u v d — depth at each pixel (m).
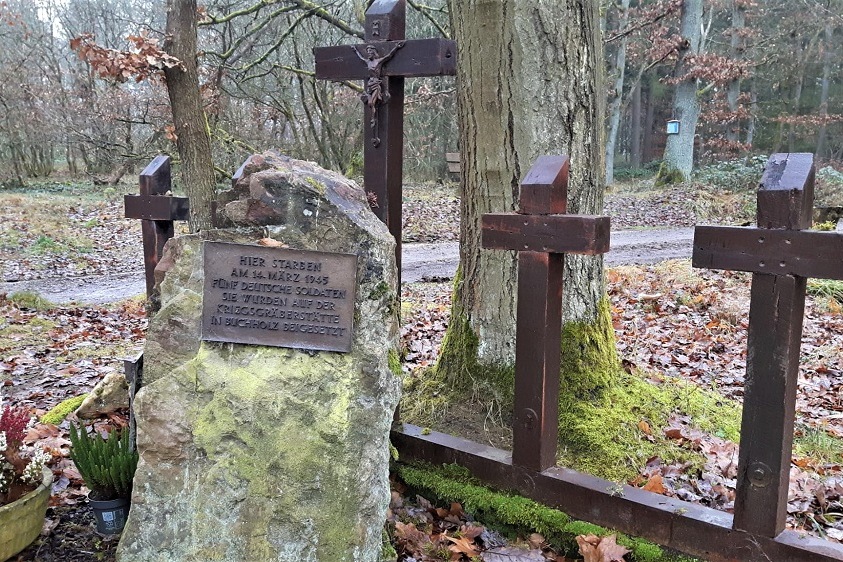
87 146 19.14
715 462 3.46
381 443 2.55
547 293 2.85
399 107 3.28
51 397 5.01
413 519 3.22
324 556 2.46
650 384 4.08
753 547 2.50
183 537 2.51
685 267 9.46
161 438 2.54
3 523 2.53
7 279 10.62
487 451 3.29
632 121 34.22
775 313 2.35
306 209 2.58
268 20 10.58
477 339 3.92
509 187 3.75
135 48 8.03
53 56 20.64
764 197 2.33
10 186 20.28
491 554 2.88
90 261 12.27
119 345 6.65
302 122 16.52
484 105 3.74
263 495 2.47
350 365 2.52
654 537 2.75
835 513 3.20
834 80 30.38
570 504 2.97
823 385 5.19
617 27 25.72
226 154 15.07
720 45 30.80
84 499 3.24
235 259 2.55
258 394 2.48
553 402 3.04
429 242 14.85
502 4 3.57
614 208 18.58
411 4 10.57
